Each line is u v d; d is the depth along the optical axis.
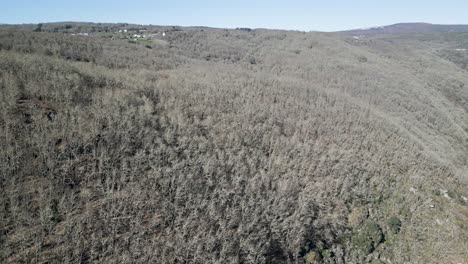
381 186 50.16
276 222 35.97
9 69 44.69
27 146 32.50
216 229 33.09
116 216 30.00
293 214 37.94
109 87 50.41
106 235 28.45
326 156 51.47
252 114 56.12
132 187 32.75
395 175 54.00
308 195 42.09
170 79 63.47
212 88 62.69
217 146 43.41
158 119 43.81
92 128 37.00
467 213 50.69
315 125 60.09
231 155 42.56
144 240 29.22
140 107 44.56
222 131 47.25
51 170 30.86
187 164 38.12
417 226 46.19
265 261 32.91
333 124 63.00
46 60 53.66
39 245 25.61
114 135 37.53
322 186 45.03
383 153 58.31
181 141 41.00
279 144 49.88
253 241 33.25
